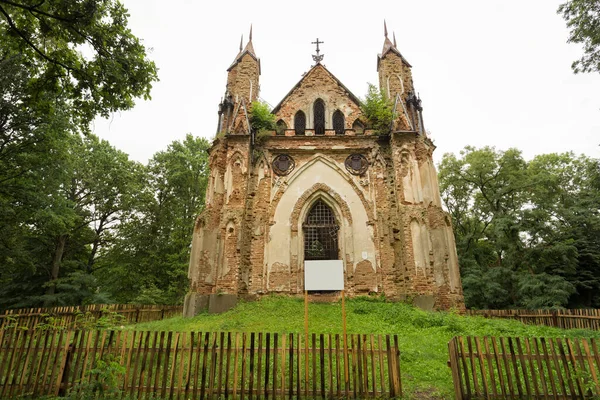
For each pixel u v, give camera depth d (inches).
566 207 1203.2
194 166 1412.4
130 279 1193.4
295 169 817.5
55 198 973.2
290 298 709.9
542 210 1126.4
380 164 813.2
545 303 975.0
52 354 296.5
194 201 1405.0
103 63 400.2
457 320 560.4
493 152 1331.2
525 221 1131.3
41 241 1131.3
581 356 262.2
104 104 426.9
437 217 749.3
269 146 829.2
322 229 793.6
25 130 802.8
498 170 1316.4
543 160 1398.9
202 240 730.2
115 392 266.2
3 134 784.9
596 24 588.7
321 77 922.1
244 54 917.2
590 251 1083.9
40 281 1116.5
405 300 691.4
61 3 364.2
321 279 376.5
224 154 800.3
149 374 279.4
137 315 711.1
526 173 1259.2
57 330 346.0
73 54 406.3
